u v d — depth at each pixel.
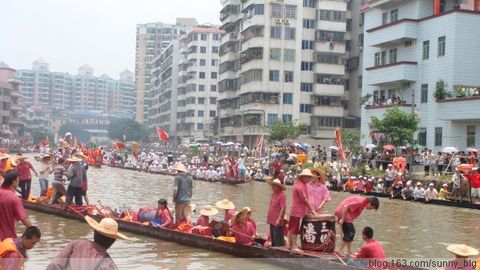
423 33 42.53
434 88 41.09
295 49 69.19
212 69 102.19
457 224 20.72
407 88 43.97
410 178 32.94
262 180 42.00
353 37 70.94
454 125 38.94
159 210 15.79
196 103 102.00
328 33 69.19
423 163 35.78
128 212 17.50
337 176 36.41
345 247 13.84
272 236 12.87
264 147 59.72
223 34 84.25
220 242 13.23
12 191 9.30
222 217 19.41
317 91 69.12
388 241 16.38
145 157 56.12
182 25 167.00
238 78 77.00
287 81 69.12
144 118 165.38
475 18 39.62
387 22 47.31
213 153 64.62
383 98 46.69
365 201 12.47
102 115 182.00
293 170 40.44
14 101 112.88
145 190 31.53
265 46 68.56
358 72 69.31
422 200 29.23
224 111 82.31
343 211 12.43
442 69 40.34
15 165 20.50
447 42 39.97
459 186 28.67
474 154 33.62
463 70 39.50
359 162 40.56
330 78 69.81
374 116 41.59
